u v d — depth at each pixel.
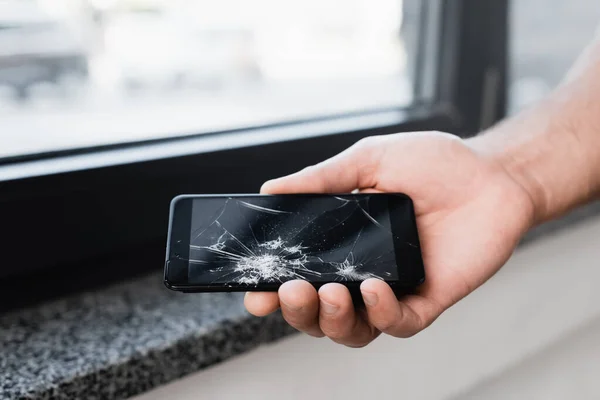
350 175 0.44
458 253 0.42
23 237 0.45
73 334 0.44
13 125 0.50
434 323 0.57
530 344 0.66
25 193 0.45
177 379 0.44
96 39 0.54
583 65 0.54
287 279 0.38
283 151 0.54
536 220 0.47
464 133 0.68
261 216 0.41
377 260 0.40
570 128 0.49
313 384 0.51
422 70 0.67
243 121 0.57
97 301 0.49
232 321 0.45
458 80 0.66
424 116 0.64
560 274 0.67
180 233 0.40
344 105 0.63
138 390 0.42
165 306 0.48
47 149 0.47
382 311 0.35
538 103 0.52
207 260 0.39
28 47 0.51
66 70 0.53
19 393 0.39
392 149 0.44
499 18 0.66
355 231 0.41
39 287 0.48
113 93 0.56
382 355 0.54
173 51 0.58
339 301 0.35
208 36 0.59
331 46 0.64
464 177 0.44
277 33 0.62
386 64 0.67
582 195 0.49
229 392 0.48
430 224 0.44
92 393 0.41
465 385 0.61
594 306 0.73
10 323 0.46
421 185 0.44
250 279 0.38
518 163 0.47
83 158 0.48
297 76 0.63
